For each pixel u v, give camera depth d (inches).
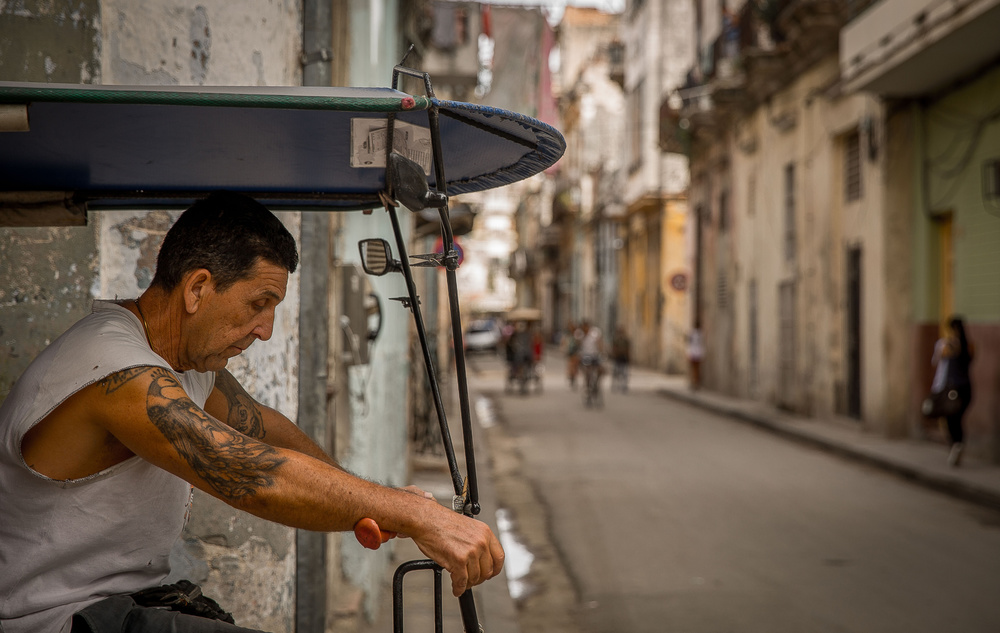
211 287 69.4
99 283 109.4
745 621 209.6
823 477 411.8
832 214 599.2
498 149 79.0
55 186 84.1
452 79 524.1
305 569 123.6
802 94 652.1
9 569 65.9
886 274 512.4
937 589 234.1
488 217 3380.9
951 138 470.0
